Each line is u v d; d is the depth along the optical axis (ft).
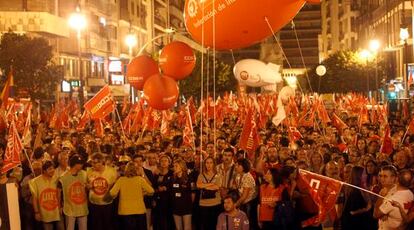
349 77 240.53
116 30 233.96
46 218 40.65
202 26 47.29
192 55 51.47
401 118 96.63
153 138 63.26
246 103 97.04
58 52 173.68
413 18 200.03
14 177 41.09
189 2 48.19
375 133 68.18
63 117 82.17
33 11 155.74
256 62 69.51
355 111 119.65
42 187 40.68
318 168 44.24
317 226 38.55
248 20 45.78
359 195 39.24
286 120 76.95
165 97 50.19
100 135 66.18
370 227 39.01
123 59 239.91
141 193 41.96
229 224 35.32
